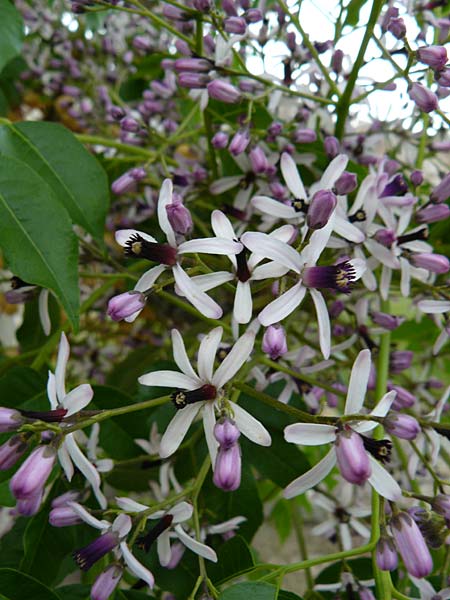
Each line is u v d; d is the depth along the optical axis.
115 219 0.12
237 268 0.06
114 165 0.10
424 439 0.08
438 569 0.08
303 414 0.06
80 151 0.08
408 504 0.08
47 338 0.10
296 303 0.06
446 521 0.06
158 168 0.11
